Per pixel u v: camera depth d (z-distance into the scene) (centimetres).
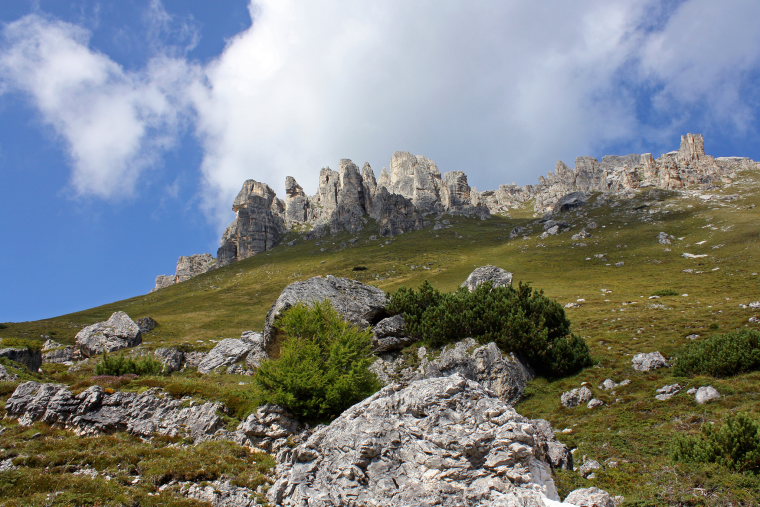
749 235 13900
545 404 3659
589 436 2723
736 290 8488
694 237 15312
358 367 2900
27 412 2641
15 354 4172
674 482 1830
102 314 17175
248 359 5341
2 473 1886
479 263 16450
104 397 2764
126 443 2394
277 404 2694
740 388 2911
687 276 11019
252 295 17938
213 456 2241
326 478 1697
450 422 1742
